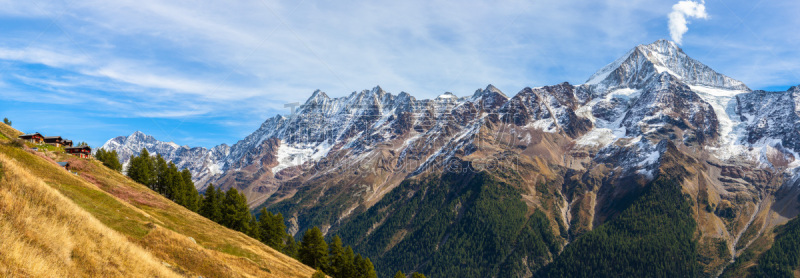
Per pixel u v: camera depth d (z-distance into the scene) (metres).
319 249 110.31
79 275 32.12
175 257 57.34
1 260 27.19
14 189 37.78
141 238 58.31
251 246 86.25
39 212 36.50
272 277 68.81
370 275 115.88
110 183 96.19
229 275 59.09
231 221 112.81
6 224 31.61
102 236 41.50
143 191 101.56
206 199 114.38
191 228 82.31
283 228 127.75
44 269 29.08
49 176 73.12
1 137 84.50
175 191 119.00
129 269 38.84
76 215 41.19
